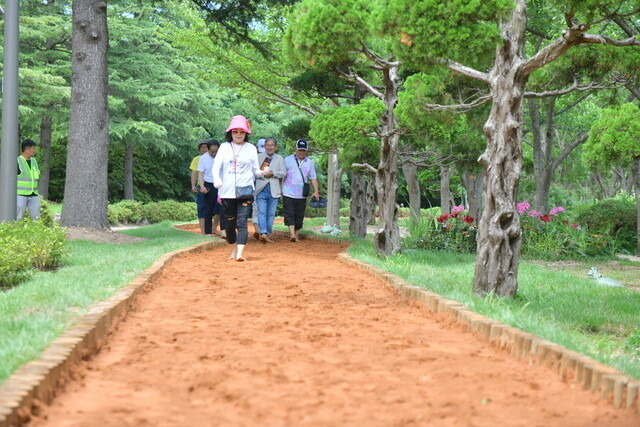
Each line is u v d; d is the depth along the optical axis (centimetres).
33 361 424
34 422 353
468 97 1198
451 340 584
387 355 518
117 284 787
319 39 1021
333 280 965
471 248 1903
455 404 396
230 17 1958
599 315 847
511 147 866
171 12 4403
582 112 3048
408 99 1152
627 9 979
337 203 2447
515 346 530
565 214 2670
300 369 472
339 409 384
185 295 803
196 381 437
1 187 1260
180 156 4862
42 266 1020
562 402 410
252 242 1706
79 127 1747
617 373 428
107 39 1791
